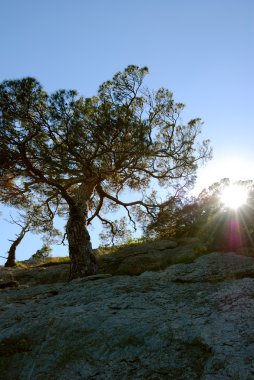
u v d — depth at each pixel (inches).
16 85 593.3
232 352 217.3
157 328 261.9
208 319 262.2
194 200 738.8
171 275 380.8
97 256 719.1
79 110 641.6
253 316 252.2
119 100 717.3
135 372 227.0
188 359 226.4
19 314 332.8
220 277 350.0
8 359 269.3
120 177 743.7
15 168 631.8
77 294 370.6
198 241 632.4
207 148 799.7
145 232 768.3
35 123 614.2
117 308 308.7
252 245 527.5
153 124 755.4
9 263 863.7
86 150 629.0
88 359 247.6
